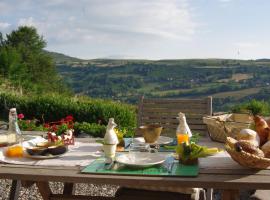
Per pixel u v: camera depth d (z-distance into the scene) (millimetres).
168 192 2863
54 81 44250
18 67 28031
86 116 10883
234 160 2250
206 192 3256
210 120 3010
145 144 2754
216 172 2148
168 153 2643
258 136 2410
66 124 3543
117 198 2758
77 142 3031
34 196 4316
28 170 2215
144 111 3975
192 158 2299
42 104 11797
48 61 45469
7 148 2545
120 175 2115
